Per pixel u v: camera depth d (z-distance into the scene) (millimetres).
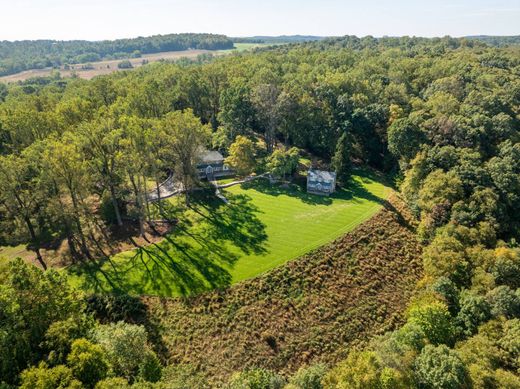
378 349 40312
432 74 131125
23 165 62281
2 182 59844
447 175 73812
